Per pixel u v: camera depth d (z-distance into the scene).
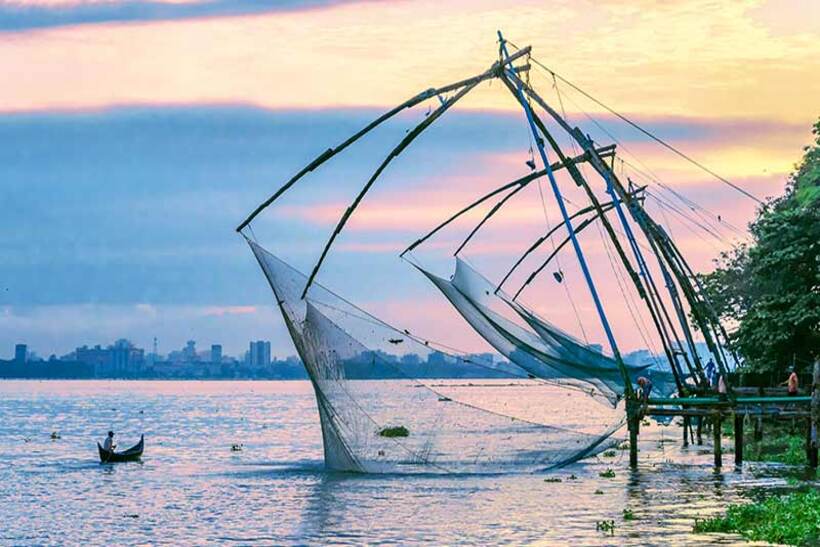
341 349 64.75
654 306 81.69
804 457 75.12
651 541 46.16
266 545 48.16
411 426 67.19
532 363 85.88
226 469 80.81
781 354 93.50
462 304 80.94
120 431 143.88
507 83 64.44
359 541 48.34
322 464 82.75
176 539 50.50
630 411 70.38
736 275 120.69
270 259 62.81
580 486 64.00
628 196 73.94
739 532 47.66
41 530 53.88
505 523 51.94
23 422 174.25
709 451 87.62
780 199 108.94
